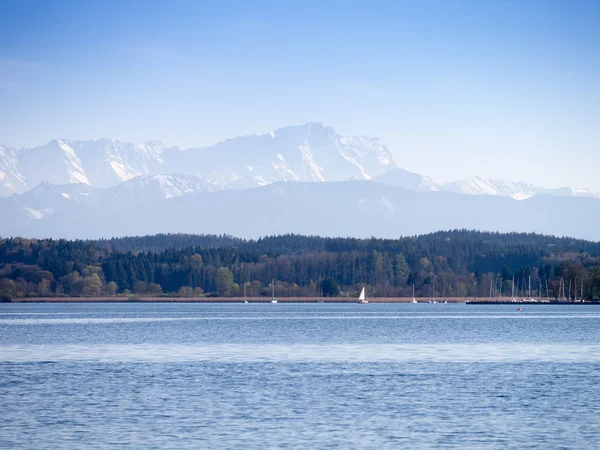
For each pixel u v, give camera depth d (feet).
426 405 549.54
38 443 438.40
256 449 426.92
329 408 539.29
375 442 442.50
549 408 538.06
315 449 427.33
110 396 583.58
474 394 592.60
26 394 592.19
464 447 432.25
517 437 454.81
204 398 576.20
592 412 524.93
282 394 593.83
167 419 502.38
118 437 452.35
